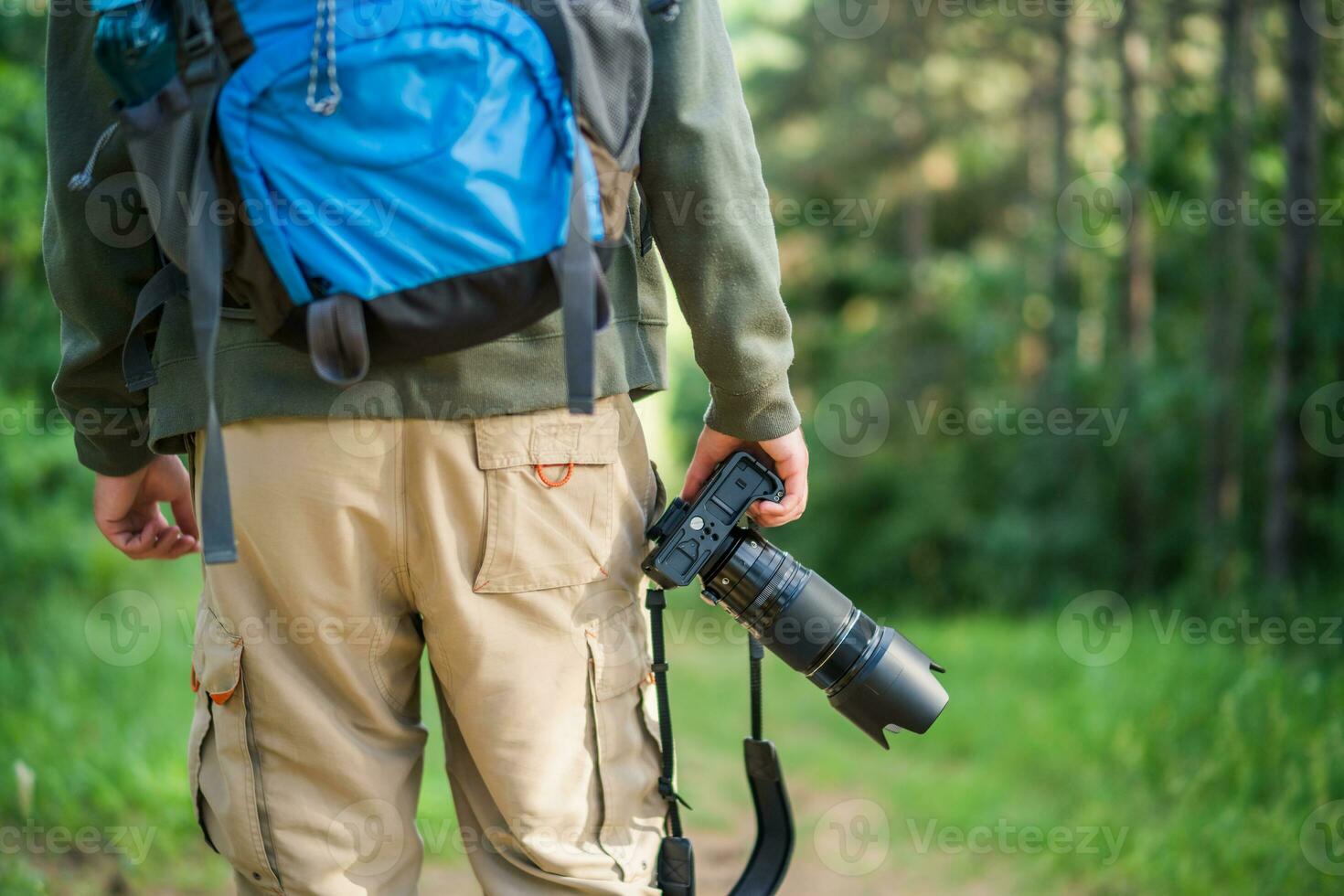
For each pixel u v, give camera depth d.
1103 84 10.45
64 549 5.30
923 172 18.62
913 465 16.27
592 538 1.37
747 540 1.49
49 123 1.38
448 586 1.32
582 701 1.39
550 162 1.21
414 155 1.16
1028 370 13.62
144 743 3.77
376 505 1.31
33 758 3.36
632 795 1.43
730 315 1.37
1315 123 6.39
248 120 1.17
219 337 1.32
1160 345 9.88
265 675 1.35
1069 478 10.89
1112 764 4.39
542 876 1.40
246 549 1.34
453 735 1.48
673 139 1.32
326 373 1.18
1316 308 6.45
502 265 1.18
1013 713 5.38
